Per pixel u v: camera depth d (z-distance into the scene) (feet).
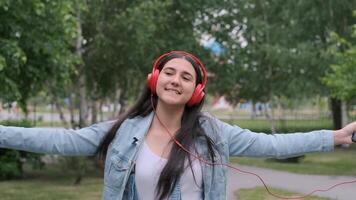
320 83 69.41
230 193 35.83
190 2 55.01
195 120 8.83
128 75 49.11
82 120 48.70
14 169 43.70
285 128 94.53
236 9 62.69
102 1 44.70
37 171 48.52
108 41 44.37
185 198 8.48
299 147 8.70
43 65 31.89
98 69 48.83
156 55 48.52
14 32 28.86
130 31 44.01
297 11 71.67
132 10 43.32
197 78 9.00
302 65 69.41
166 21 50.24
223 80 64.80
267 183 41.45
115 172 8.58
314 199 33.17
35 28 29.91
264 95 79.92
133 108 9.11
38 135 8.50
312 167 54.49
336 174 48.37
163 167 8.43
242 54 67.51
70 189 38.17
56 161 54.13
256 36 71.15
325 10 70.38
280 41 72.64
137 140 8.66
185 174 8.43
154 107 9.07
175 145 8.61
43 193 36.29
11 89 29.25
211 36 61.98
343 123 80.43
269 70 75.25
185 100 8.75
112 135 8.82
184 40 53.93
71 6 32.76
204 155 8.59
